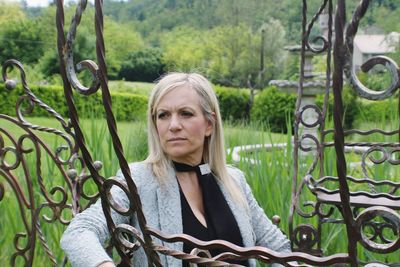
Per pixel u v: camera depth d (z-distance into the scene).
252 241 1.60
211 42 17.81
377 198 1.96
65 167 3.05
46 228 2.70
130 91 18.33
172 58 20.05
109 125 1.00
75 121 1.08
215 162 1.62
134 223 1.45
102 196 1.11
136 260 1.43
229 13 17.70
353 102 6.69
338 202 1.99
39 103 2.04
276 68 16.62
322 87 6.41
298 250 2.34
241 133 4.10
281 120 10.94
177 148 1.48
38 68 16.73
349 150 3.88
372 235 2.30
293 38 16.56
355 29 0.82
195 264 1.12
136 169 1.51
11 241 2.74
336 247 2.54
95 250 1.25
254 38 16.78
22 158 2.07
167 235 1.05
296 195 2.39
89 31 13.10
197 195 1.57
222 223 1.55
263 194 2.75
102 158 2.75
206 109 1.53
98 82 0.99
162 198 1.46
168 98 1.48
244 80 16.81
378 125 3.32
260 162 3.03
